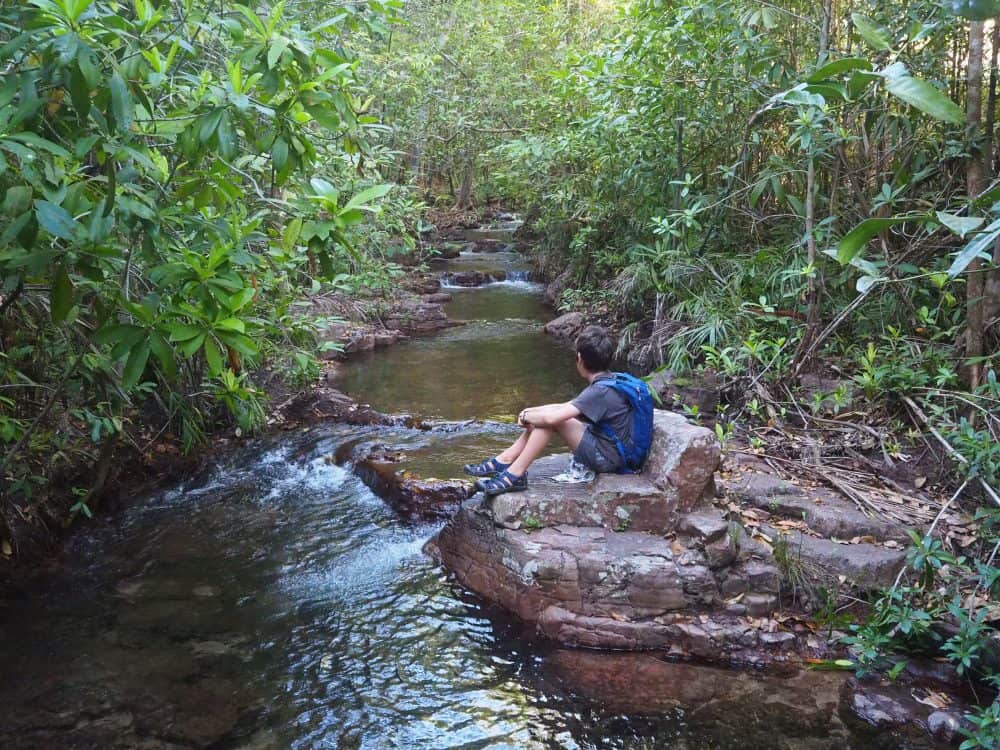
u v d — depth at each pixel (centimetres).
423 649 326
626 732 272
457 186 1881
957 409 439
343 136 372
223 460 527
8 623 337
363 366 763
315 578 383
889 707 280
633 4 710
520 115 1002
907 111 500
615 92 687
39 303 346
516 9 1036
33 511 404
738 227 701
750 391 540
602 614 333
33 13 228
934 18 448
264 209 388
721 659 314
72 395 409
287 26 288
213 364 269
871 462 437
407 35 959
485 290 1185
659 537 353
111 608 352
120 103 227
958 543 355
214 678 302
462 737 271
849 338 569
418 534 431
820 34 523
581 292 923
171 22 300
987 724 246
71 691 290
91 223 229
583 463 380
